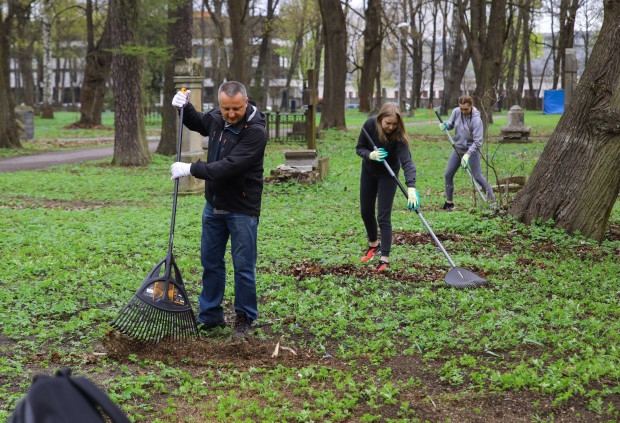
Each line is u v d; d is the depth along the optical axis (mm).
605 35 8883
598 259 8211
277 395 4504
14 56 61844
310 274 7641
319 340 5656
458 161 11758
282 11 60156
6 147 26984
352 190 14734
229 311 6480
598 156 8961
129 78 21156
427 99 90250
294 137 27156
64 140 33906
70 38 64438
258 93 48594
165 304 5324
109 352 5234
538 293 6793
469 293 6730
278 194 14016
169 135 24359
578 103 9117
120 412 1880
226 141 5570
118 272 7695
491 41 27844
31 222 10875
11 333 5730
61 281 7316
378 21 41719
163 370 4949
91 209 12609
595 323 5695
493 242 9070
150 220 10914
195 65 14125
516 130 25500
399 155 7520
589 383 4586
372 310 6387
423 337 5578
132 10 20641
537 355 5188
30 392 1804
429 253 8570
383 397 4512
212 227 5773
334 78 30703
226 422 4145
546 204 9336
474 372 4773
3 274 7555
